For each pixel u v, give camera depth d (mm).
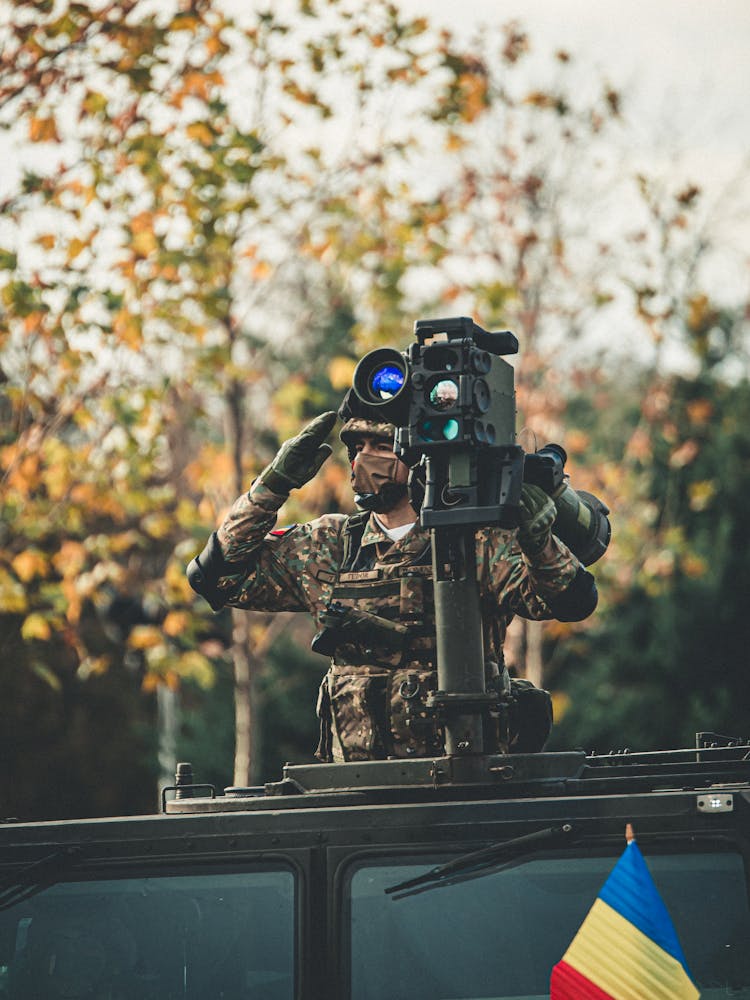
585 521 7648
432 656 7312
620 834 6008
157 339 21359
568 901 6016
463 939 6043
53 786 32312
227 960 6203
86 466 21562
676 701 30844
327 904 6145
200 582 7691
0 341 20703
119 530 25141
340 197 22562
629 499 29297
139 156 20188
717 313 27578
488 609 7477
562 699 27422
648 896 5824
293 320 25516
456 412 6660
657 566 28875
